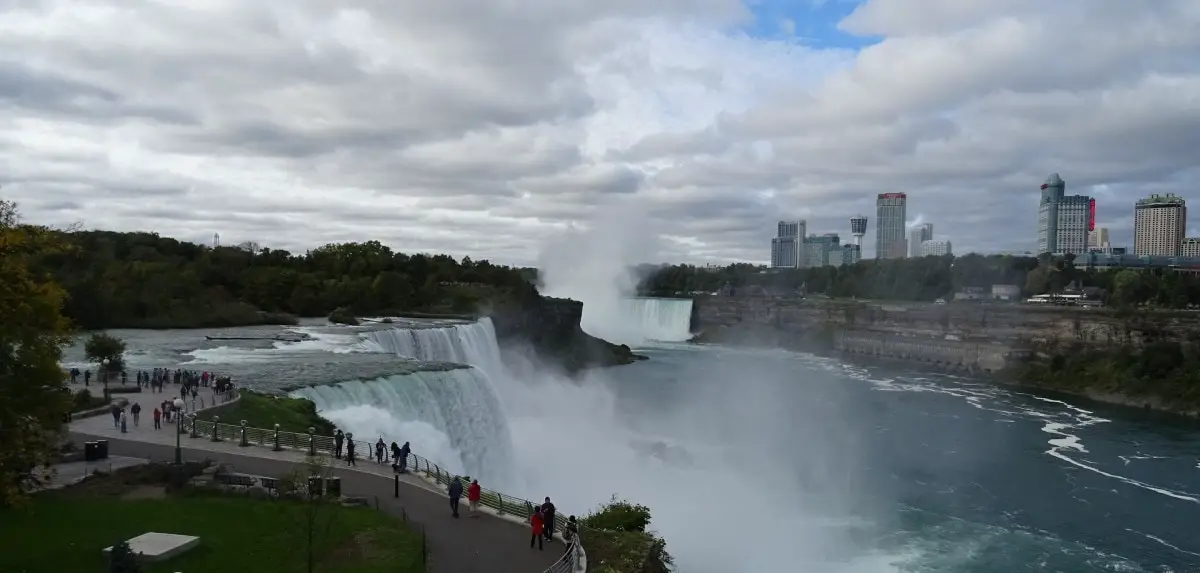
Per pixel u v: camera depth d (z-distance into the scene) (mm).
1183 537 47344
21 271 20875
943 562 42844
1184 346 105688
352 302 120438
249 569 21391
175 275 105188
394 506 28188
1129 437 77938
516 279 159500
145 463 30609
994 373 123688
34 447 21797
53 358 22141
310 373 53469
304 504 26625
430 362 61125
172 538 22422
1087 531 48312
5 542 21594
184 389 44281
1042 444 73750
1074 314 124312
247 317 102562
